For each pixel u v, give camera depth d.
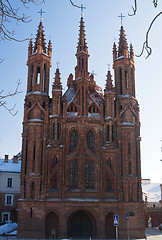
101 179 51.56
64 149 52.41
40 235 47.59
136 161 54.47
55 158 51.91
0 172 73.00
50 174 50.62
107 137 54.06
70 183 51.50
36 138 52.31
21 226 47.97
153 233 60.59
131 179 52.09
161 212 82.31
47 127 53.28
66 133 53.53
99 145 53.50
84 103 54.88
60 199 49.56
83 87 55.88
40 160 51.44
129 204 50.81
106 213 50.09
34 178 50.12
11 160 82.31
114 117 55.47
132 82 60.16
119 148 53.94
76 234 50.81
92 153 53.03
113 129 54.59
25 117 53.91
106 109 55.56
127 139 54.28
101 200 50.44
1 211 70.50
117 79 59.97
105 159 53.25
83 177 51.38
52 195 49.91
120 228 49.72
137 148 55.50
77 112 54.66
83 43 59.06
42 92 55.97
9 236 52.41
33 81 56.22
